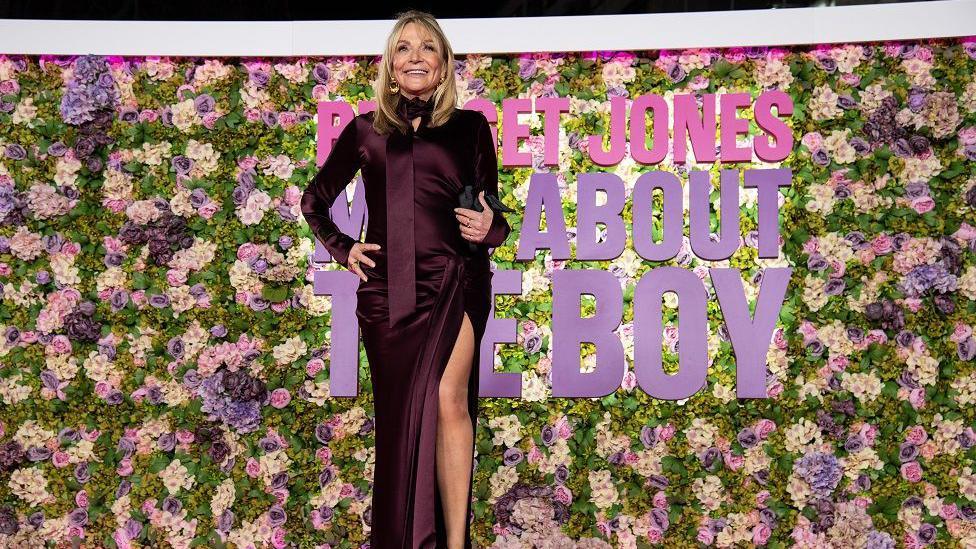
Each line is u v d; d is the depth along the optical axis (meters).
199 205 3.47
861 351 3.26
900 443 3.21
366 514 3.32
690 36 3.37
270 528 3.32
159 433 3.38
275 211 3.47
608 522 3.25
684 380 3.26
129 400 3.39
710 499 3.23
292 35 3.47
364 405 3.37
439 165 2.29
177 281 3.43
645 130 3.42
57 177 3.48
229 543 3.32
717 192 3.38
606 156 3.39
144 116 3.50
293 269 3.44
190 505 3.35
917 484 3.19
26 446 3.37
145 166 3.49
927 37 3.29
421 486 2.13
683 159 3.38
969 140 3.30
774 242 3.31
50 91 3.52
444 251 2.26
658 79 3.43
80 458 3.38
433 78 2.34
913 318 3.26
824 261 3.30
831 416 3.24
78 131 3.50
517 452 3.29
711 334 3.32
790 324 3.29
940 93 3.32
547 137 3.40
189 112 3.50
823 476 3.20
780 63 3.39
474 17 3.72
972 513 3.16
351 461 3.35
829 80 3.37
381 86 2.35
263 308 3.42
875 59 3.36
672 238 3.34
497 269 3.38
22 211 3.46
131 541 3.33
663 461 3.27
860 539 3.18
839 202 3.33
